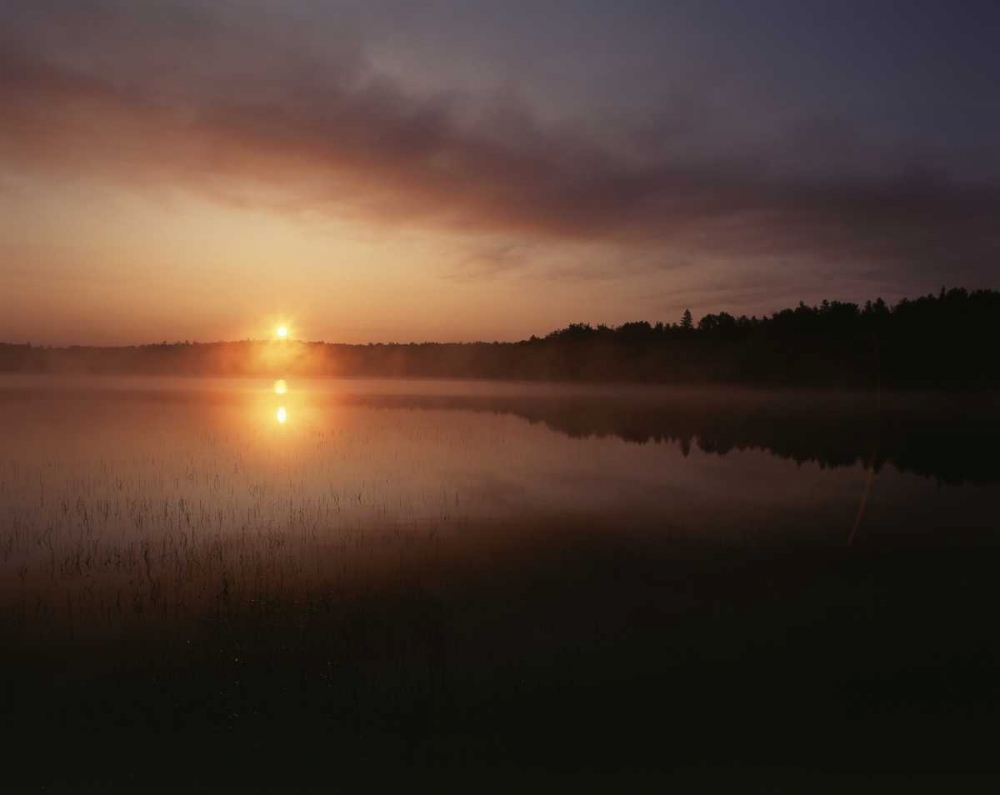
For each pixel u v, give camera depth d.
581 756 6.27
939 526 15.60
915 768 6.05
